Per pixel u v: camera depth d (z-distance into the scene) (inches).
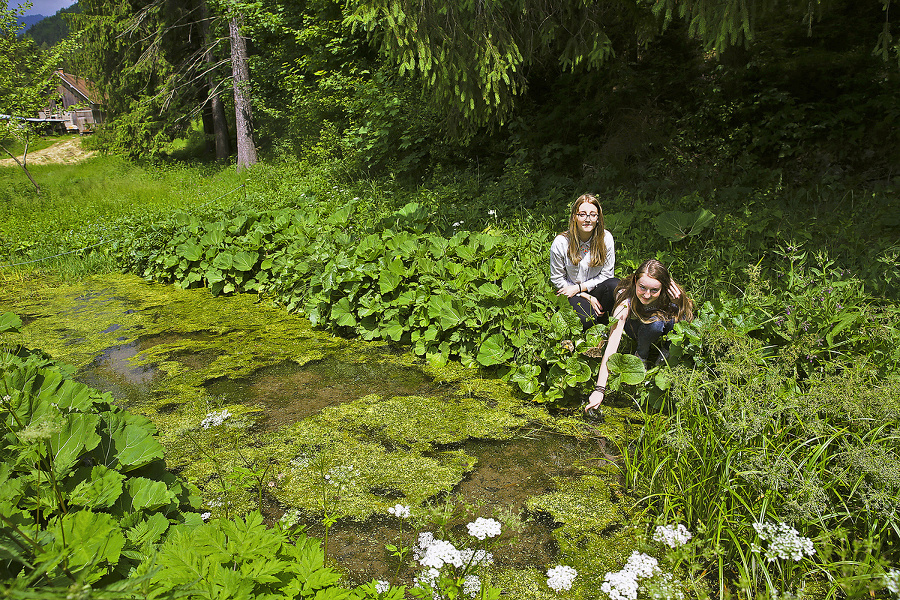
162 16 730.8
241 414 132.2
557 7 246.1
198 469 109.0
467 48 197.6
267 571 57.3
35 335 198.5
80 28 737.0
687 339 119.9
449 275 177.2
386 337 180.1
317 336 185.9
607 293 140.7
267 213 283.1
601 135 344.8
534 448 113.1
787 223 195.0
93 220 397.1
